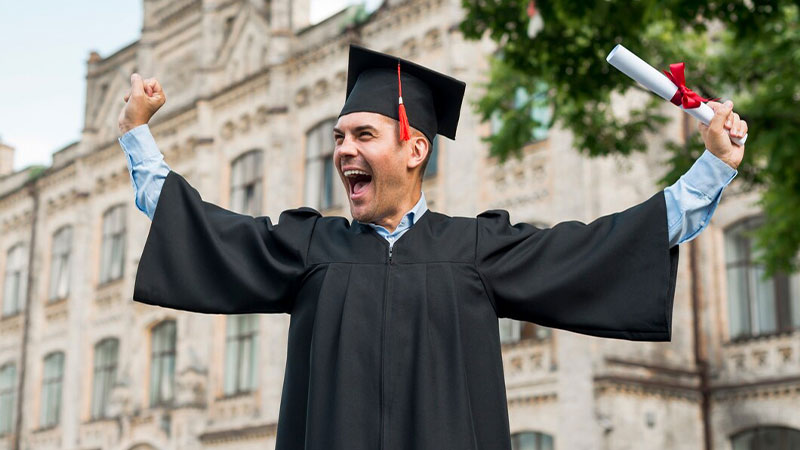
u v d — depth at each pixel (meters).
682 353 17.83
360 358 2.97
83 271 29.67
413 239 3.14
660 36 11.41
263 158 25.02
